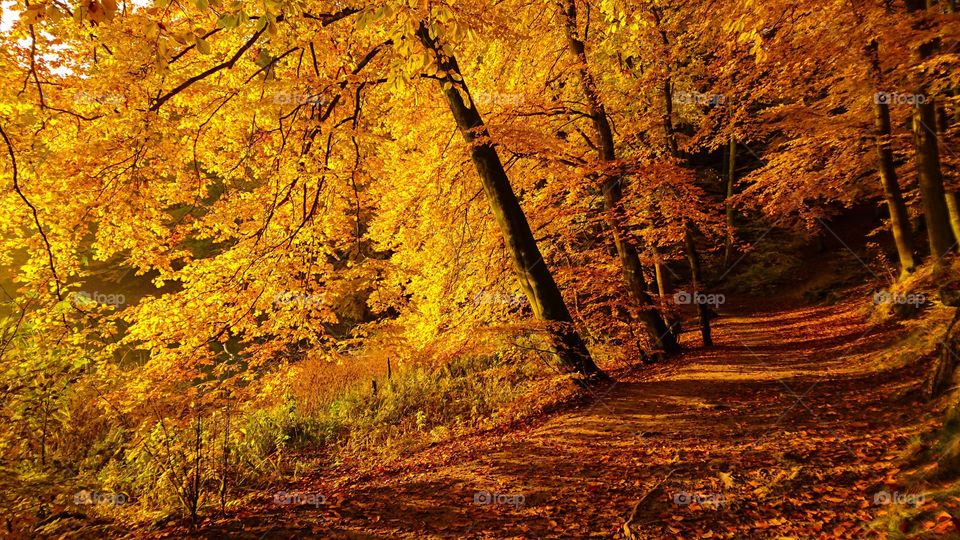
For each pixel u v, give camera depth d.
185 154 6.85
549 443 6.75
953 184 11.59
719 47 11.22
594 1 10.66
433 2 3.91
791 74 10.66
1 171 5.12
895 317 10.90
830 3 8.51
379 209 10.53
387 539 4.30
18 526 4.15
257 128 7.30
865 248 21.66
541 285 9.20
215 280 7.29
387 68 7.02
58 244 5.79
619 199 11.60
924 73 9.07
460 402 10.48
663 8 11.71
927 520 3.16
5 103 5.05
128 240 6.49
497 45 11.00
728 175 24.91
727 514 4.13
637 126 12.73
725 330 16.58
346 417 10.34
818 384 7.72
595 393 8.96
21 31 4.77
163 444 5.32
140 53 5.21
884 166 12.61
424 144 10.98
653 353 12.09
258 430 8.77
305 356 7.16
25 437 4.90
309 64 7.70
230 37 6.68
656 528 4.07
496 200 9.18
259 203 7.64
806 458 4.86
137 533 4.62
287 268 7.44
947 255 10.07
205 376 6.17
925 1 9.16
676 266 25.98
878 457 4.54
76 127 5.80
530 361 10.32
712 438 6.01
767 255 24.66
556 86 12.39
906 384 6.47
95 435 5.95
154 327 6.46
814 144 13.12
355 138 7.83
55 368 5.20
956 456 3.60
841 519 3.71
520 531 4.33
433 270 11.18
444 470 6.24
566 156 11.10
